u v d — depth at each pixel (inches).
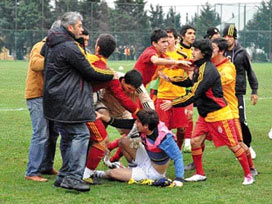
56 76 410.3
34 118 459.2
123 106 450.3
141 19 2913.4
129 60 2861.7
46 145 470.0
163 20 2923.2
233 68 496.1
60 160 551.5
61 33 415.5
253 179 463.5
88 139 426.9
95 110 462.0
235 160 557.6
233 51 554.6
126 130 485.4
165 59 490.6
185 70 489.1
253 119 852.0
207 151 605.3
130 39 2874.0
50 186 444.5
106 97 468.4
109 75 424.2
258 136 702.5
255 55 2731.3
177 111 545.3
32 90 455.5
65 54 405.7
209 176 489.1
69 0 2839.6
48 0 2815.0
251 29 2728.8
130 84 453.4
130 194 421.4
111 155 571.2
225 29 555.5
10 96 1114.7
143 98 469.7
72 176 426.6
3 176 477.1
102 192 426.9
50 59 413.1
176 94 540.4
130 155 468.4
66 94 409.4
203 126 469.7
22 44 2719.0
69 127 421.4
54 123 445.7
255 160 559.5
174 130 729.0
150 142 446.9
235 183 461.7
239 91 548.1
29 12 2785.4
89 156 448.5
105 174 466.6
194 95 453.1
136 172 458.3
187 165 525.0
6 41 2714.1
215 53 488.1
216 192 430.0
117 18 2888.8
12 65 2203.5
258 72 1902.1
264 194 426.0
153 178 456.1
